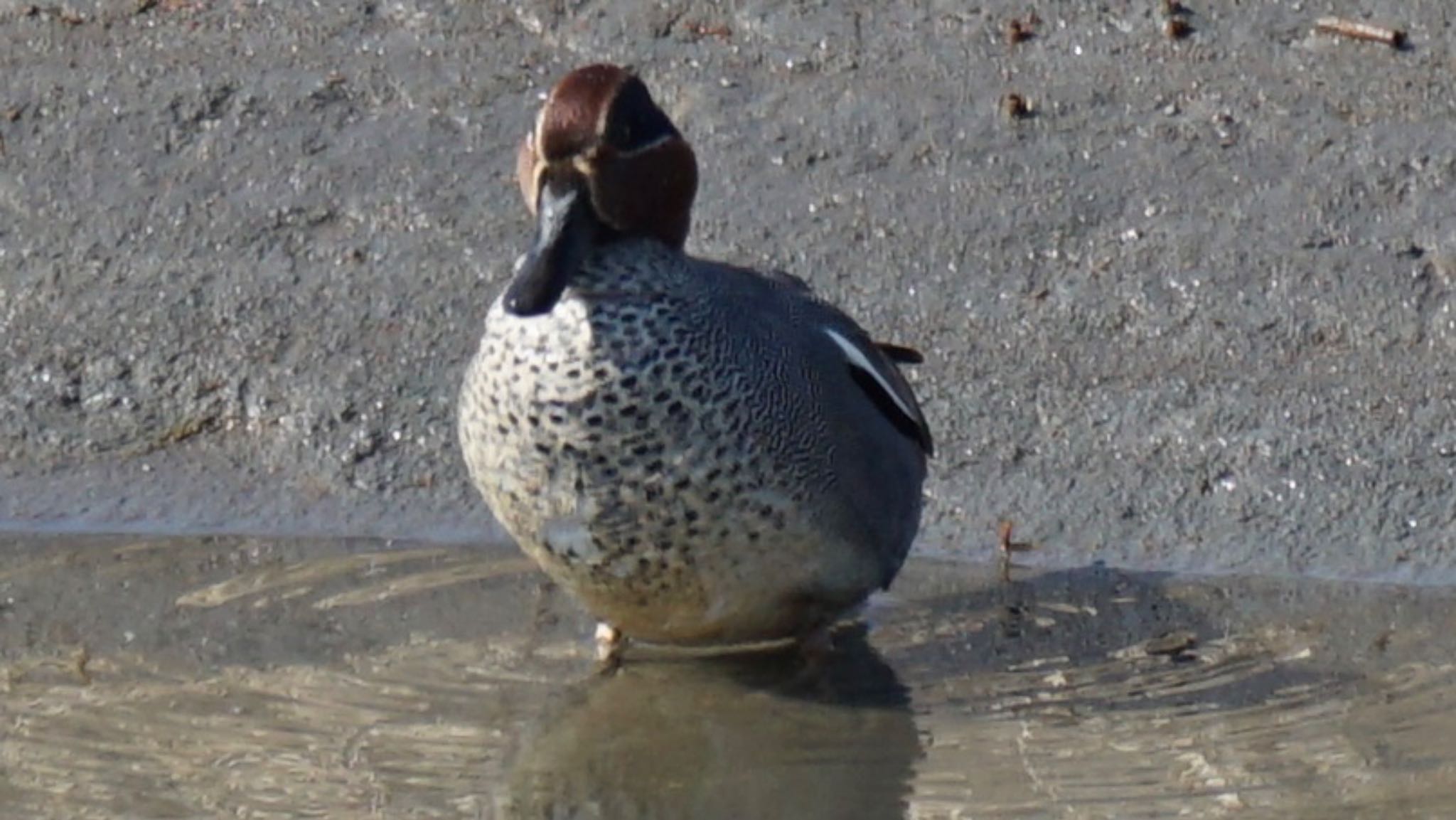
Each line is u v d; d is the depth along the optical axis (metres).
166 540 11.20
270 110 13.30
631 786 9.05
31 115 13.27
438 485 11.52
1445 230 12.38
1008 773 9.05
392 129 13.21
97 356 12.13
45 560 10.98
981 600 10.58
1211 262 12.31
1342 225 12.44
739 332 9.07
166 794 8.91
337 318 12.30
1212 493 11.23
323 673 9.91
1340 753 9.12
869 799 8.92
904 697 9.70
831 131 13.07
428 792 8.95
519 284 8.72
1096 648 10.12
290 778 9.04
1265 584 10.70
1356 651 10.04
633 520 8.97
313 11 13.82
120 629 10.34
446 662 9.99
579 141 8.85
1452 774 8.91
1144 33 13.45
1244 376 11.78
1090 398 11.71
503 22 13.75
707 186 12.81
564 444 8.88
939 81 13.29
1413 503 11.10
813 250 12.52
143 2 13.88
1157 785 8.89
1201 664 9.96
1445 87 13.08
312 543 11.16
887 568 9.79
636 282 8.93
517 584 10.73
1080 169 12.80
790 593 9.38
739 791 9.06
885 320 12.18
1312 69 13.23
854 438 9.41
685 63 13.46
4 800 8.86
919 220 12.62
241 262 12.58
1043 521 11.16
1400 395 11.63
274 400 11.92
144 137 13.18
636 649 10.05
